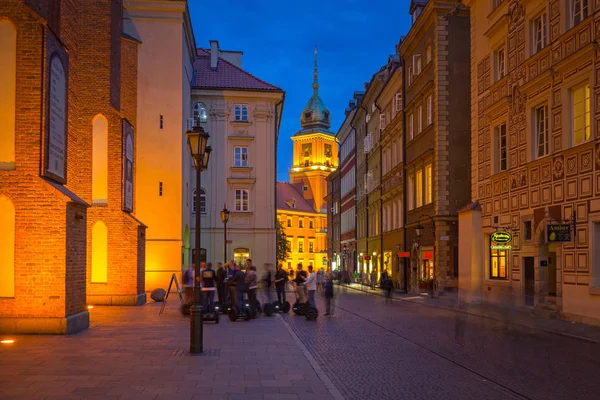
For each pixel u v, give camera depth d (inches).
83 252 724.0
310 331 740.0
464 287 1162.0
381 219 2092.8
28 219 656.4
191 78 1959.9
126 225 1074.7
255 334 685.3
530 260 959.0
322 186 5310.0
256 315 931.3
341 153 3265.3
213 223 1979.6
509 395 379.6
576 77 808.9
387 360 514.0
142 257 1125.1
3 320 650.8
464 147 1412.4
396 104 1871.3
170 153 1507.1
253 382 404.5
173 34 1533.0
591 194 776.3
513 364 490.3
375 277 2041.1
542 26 920.3
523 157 966.4
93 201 1072.8
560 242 837.2
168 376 422.3
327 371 462.9
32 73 655.8
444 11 1421.0
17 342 595.5
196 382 402.6
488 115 1099.3
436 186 1406.3
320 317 943.0
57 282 657.0
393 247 1897.1
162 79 1521.9
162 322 800.9
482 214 1125.7
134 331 696.4
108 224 1072.8
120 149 1072.2
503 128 1060.5
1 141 654.5
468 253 1149.1
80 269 712.4
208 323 822.5
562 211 845.8
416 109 1624.0
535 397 373.7
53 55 682.2
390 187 1952.5
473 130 1175.6
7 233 655.8
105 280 1073.5
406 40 1674.5
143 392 370.3
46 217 657.0
